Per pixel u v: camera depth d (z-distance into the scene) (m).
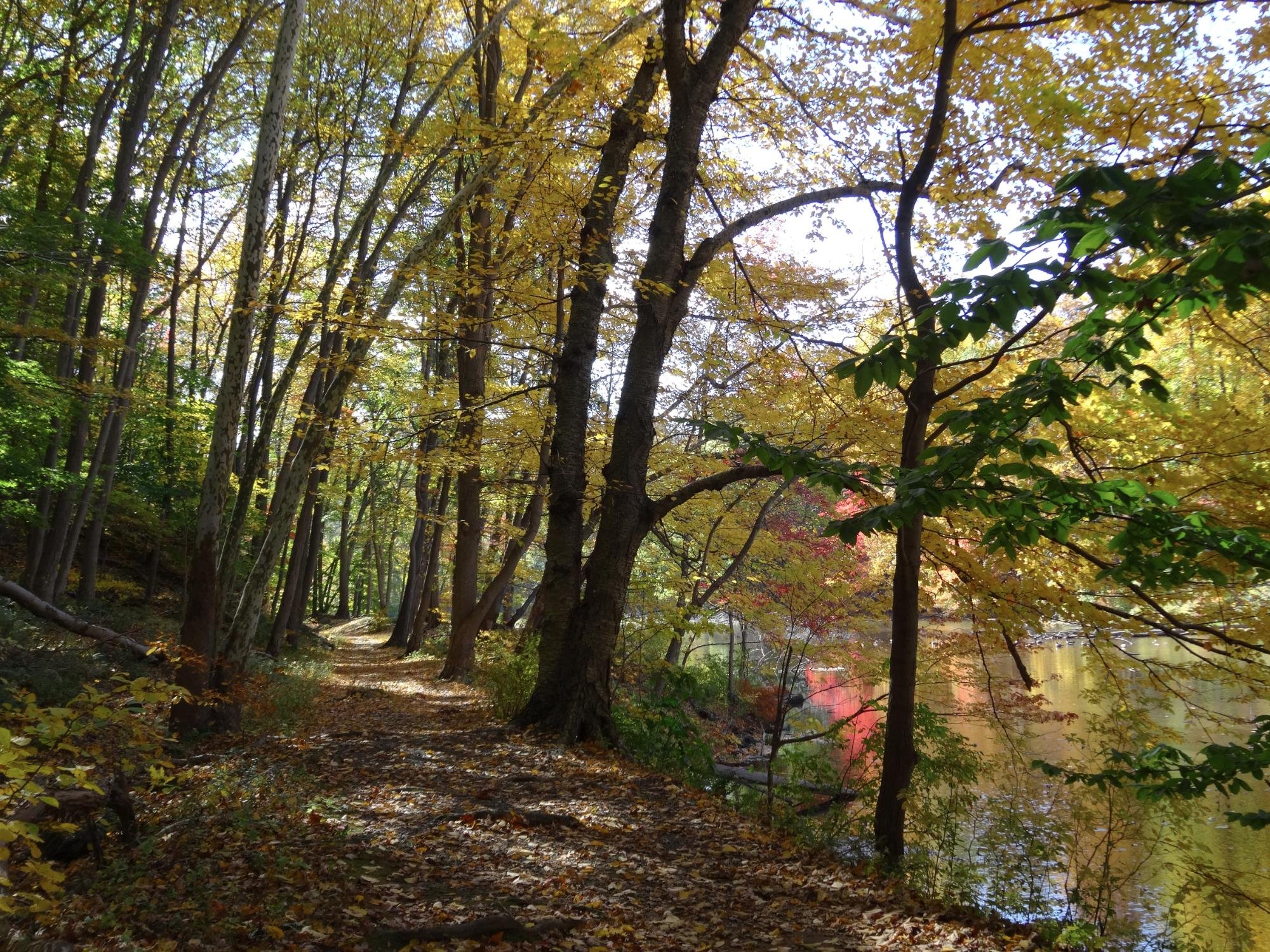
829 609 9.62
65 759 5.83
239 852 4.89
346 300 9.47
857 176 9.63
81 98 14.24
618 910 4.66
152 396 15.85
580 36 10.28
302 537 20.05
